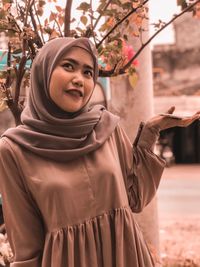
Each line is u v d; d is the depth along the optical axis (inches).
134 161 103.4
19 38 133.3
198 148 1146.7
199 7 135.6
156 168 103.4
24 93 144.0
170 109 103.7
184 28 1061.1
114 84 180.9
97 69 99.9
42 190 92.7
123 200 98.1
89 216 94.7
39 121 94.7
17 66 147.6
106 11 133.9
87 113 97.6
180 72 1066.1
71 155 94.0
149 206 185.6
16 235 96.2
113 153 99.7
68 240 92.5
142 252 99.6
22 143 94.0
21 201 95.3
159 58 1072.2
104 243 94.9
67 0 133.0
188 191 612.4
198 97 1030.4
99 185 95.5
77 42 95.9
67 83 94.6
